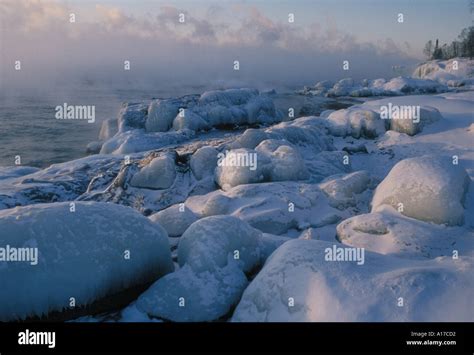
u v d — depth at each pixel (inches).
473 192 283.3
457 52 2753.4
